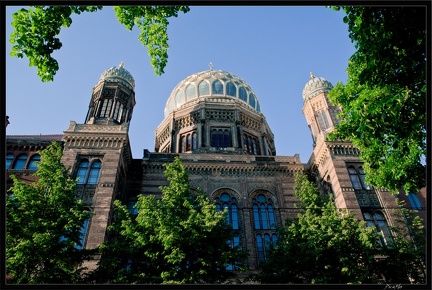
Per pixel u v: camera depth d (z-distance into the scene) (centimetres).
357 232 1864
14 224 1605
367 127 1331
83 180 2547
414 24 1109
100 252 1800
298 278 1864
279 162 3136
